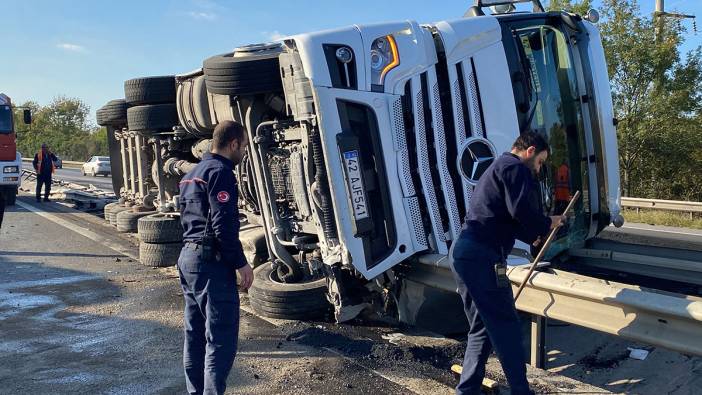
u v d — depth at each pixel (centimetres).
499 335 339
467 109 474
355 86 448
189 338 370
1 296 657
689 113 2059
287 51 486
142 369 437
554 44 545
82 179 3322
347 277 500
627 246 590
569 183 539
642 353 485
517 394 336
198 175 354
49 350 480
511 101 486
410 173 466
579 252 605
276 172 551
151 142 910
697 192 2091
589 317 368
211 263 349
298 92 461
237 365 434
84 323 553
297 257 570
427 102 469
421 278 476
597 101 541
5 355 470
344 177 443
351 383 399
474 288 340
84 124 7894
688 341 320
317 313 535
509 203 330
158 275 753
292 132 511
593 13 564
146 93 848
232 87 518
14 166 1588
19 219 1329
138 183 1045
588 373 460
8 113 1598
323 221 471
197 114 723
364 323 518
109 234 1091
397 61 458
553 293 388
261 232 638
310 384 399
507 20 507
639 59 1992
